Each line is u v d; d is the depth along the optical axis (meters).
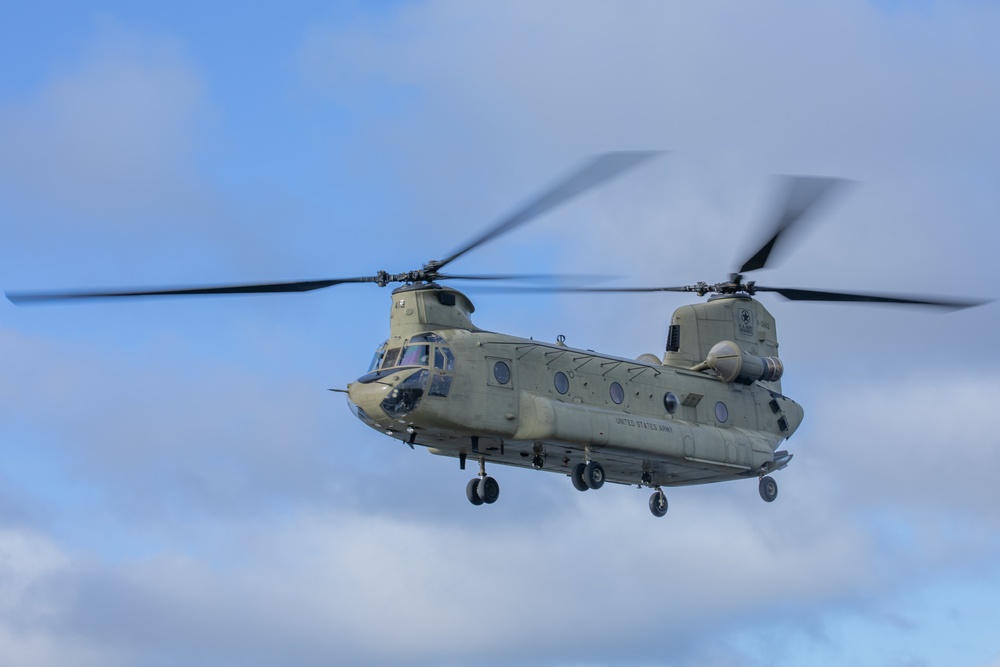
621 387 89.56
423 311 83.31
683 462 90.75
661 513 95.31
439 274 84.31
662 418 91.12
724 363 97.19
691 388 94.75
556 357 86.31
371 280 85.00
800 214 86.56
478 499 87.19
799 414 103.75
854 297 90.94
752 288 103.00
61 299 72.62
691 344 99.00
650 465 91.81
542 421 82.00
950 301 86.88
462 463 87.69
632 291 98.62
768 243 93.12
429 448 86.88
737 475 97.25
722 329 100.25
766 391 100.94
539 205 73.31
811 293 93.06
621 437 85.75
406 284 85.12
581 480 85.50
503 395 82.44
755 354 101.44
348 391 82.88
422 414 79.69
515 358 84.06
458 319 84.62
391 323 84.31
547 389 84.94
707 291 102.94
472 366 81.75
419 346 81.50
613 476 95.00
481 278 82.69
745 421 98.44
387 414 80.12
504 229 76.94
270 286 80.81
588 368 87.94
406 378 79.88
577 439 83.50
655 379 92.31
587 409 85.25
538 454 86.25
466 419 80.75
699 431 92.31
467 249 80.75
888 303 89.62
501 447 85.50
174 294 76.88
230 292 79.19
